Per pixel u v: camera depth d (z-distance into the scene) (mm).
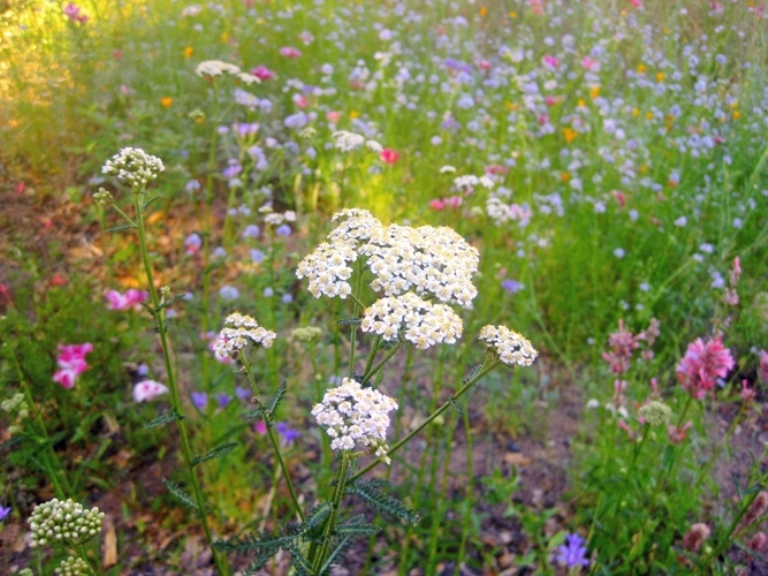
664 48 1201
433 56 1244
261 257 758
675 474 584
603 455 620
